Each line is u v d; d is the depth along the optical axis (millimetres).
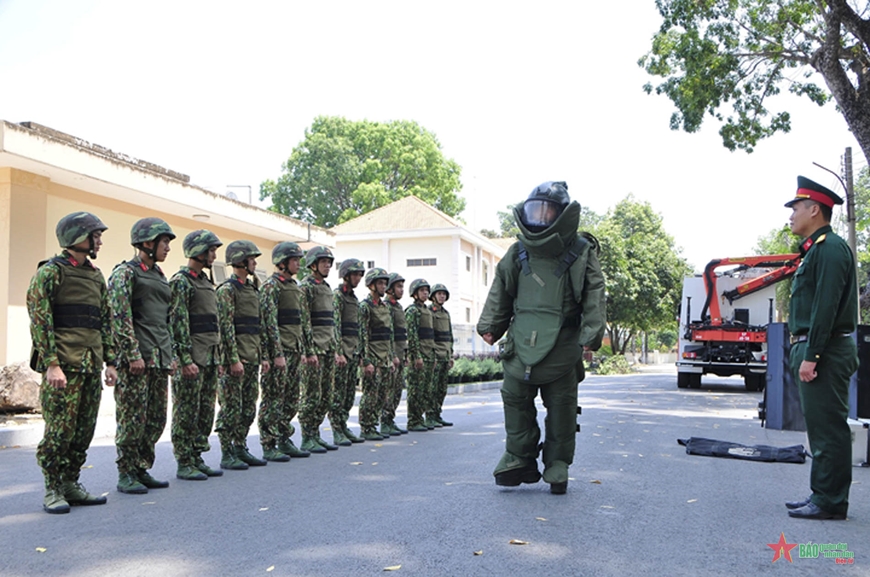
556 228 5859
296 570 4188
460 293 35219
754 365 20875
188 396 7016
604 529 5086
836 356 5320
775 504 5926
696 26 18984
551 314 6008
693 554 4539
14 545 4688
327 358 9070
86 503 5836
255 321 8047
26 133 11406
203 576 4090
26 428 9469
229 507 5742
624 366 40188
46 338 5547
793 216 5531
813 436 5445
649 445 9273
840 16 16281
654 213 55812
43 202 12547
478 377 24391
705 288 21734
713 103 19062
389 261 35719
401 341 10914
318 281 9195
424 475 7117
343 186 44688
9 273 11898
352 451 8828
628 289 46688
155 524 5211
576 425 6246
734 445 8812
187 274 7230
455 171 48469
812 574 4195
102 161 12852
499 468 6277
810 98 20047
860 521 5395
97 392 5926
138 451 6508
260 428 8242
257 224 17391
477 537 4852
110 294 6301
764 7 18703
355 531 5000
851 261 5309
